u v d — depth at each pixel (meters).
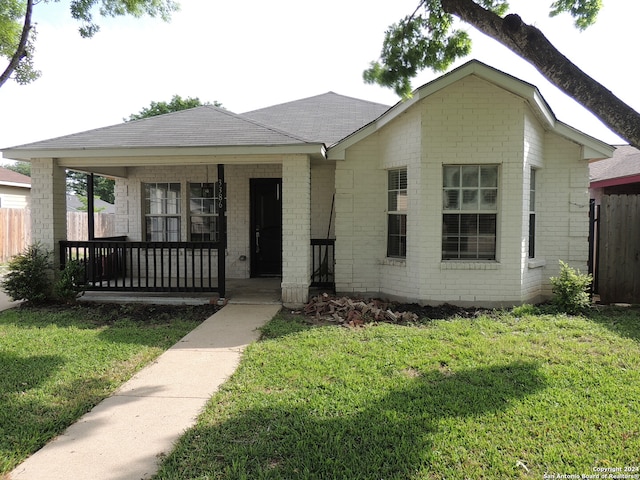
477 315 6.87
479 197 7.45
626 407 3.59
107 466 2.85
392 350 5.07
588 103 3.67
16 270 7.70
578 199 7.94
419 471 2.77
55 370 4.54
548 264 8.08
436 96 7.25
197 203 10.70
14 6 7.91
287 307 7.57
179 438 3.19
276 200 10.70
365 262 8.36
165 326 6.34
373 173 8.27
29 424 3.39
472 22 4.30
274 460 2.92
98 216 18.78
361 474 2.74
